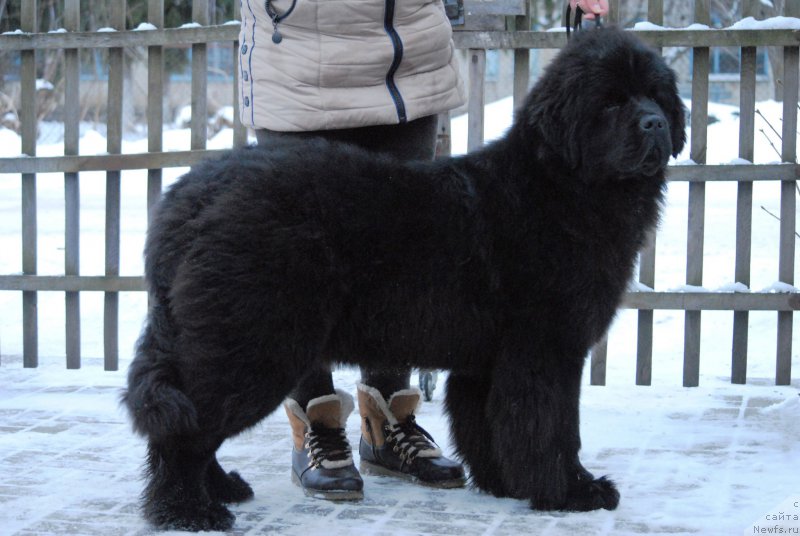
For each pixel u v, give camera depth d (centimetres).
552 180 332
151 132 591
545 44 546
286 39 371
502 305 333
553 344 334
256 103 378
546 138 328
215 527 320
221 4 1622
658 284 830
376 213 321
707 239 992
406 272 324
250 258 304
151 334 317
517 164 337
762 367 615
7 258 995
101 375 582
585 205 330
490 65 2395
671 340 711
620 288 342
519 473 338
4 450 417
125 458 406
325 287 314
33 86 609
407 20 374
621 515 333
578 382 341
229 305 303
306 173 320
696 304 546
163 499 321
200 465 321
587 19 419
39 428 456
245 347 304
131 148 1509
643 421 468
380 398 387
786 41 528
